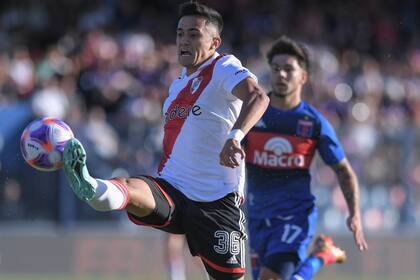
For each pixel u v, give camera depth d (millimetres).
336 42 68500
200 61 20625
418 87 66375
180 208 20359
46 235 47219
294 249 25922
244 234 21078
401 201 51250
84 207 48000
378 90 63281
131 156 47875
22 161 47219
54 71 54781
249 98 19031
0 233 46688
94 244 47844
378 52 69750
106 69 55438
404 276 50625
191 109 20500
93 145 46906
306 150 26531
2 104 49188
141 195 19359
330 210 49094
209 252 20672
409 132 51719
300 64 26672
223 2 66750
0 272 46719
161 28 63562
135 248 48281
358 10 71312
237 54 63969
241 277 21000
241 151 18328
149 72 56656
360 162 50312
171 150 20812
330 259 27109
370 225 50438
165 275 48406
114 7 63281
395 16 72688
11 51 58094
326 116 56844
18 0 62500
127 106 53562
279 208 26312
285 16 67938
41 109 49281
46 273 47250
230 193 20672
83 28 59938
